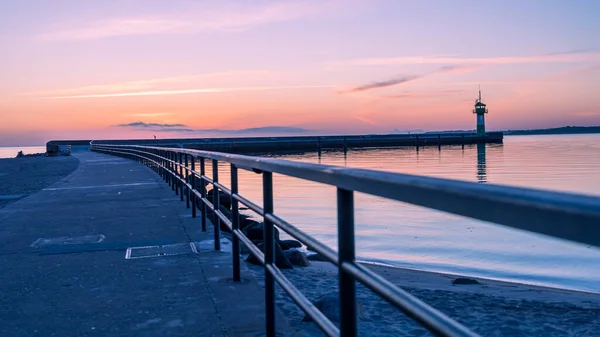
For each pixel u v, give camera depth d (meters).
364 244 22.50
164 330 4.50
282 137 181.38
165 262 6.91
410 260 18.78
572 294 11.66
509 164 112.44
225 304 5.09
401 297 1.88
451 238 24.22
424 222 30.02
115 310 5.05
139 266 6.74
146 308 5.07
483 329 8.02
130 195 15.26
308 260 13.71
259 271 9.54
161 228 9.55
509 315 8.66
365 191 2.13
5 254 7.67
